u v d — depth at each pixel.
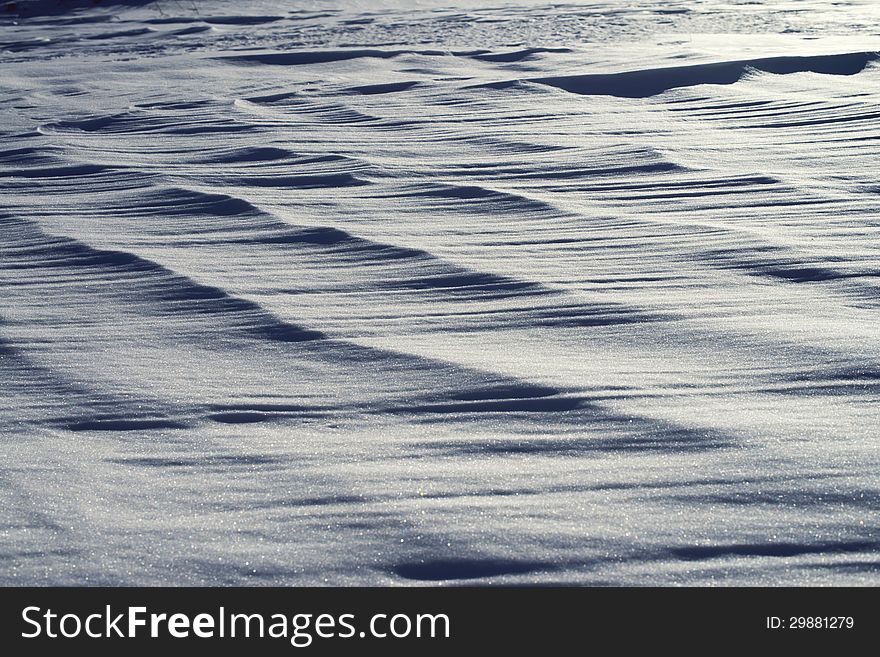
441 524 1.62
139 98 8.23
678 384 2.18
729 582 1.45
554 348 2.49
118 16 20.19
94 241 3.85
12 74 9.99
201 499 1.75
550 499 1.69
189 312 2.95
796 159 4.79
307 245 3.70
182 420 2.13
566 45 11.14
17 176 5.36
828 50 8.61
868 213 3.68
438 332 2.67
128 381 2.38
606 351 2.44
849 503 1.62
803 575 1.46
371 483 1.78
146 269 3.43
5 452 1.96
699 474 1.75
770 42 10.09
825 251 3.19
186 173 5.18
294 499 1.73
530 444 1.92
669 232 3.61
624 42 11.10
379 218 4.09
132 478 1.84
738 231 3.53
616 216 3.93
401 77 8.84
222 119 7.00
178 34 14.90
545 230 3.78
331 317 2.84
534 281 3.11
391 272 3.30
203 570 1.53
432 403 2.17
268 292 3.11
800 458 1.78
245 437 2.03
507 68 8.98
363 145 5.83
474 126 6.32
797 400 2.05
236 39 13.60
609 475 1.77
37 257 3.67
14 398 2.28
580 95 7.39
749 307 2.72
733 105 6.57
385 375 2.35
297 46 12.16
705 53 8.72
